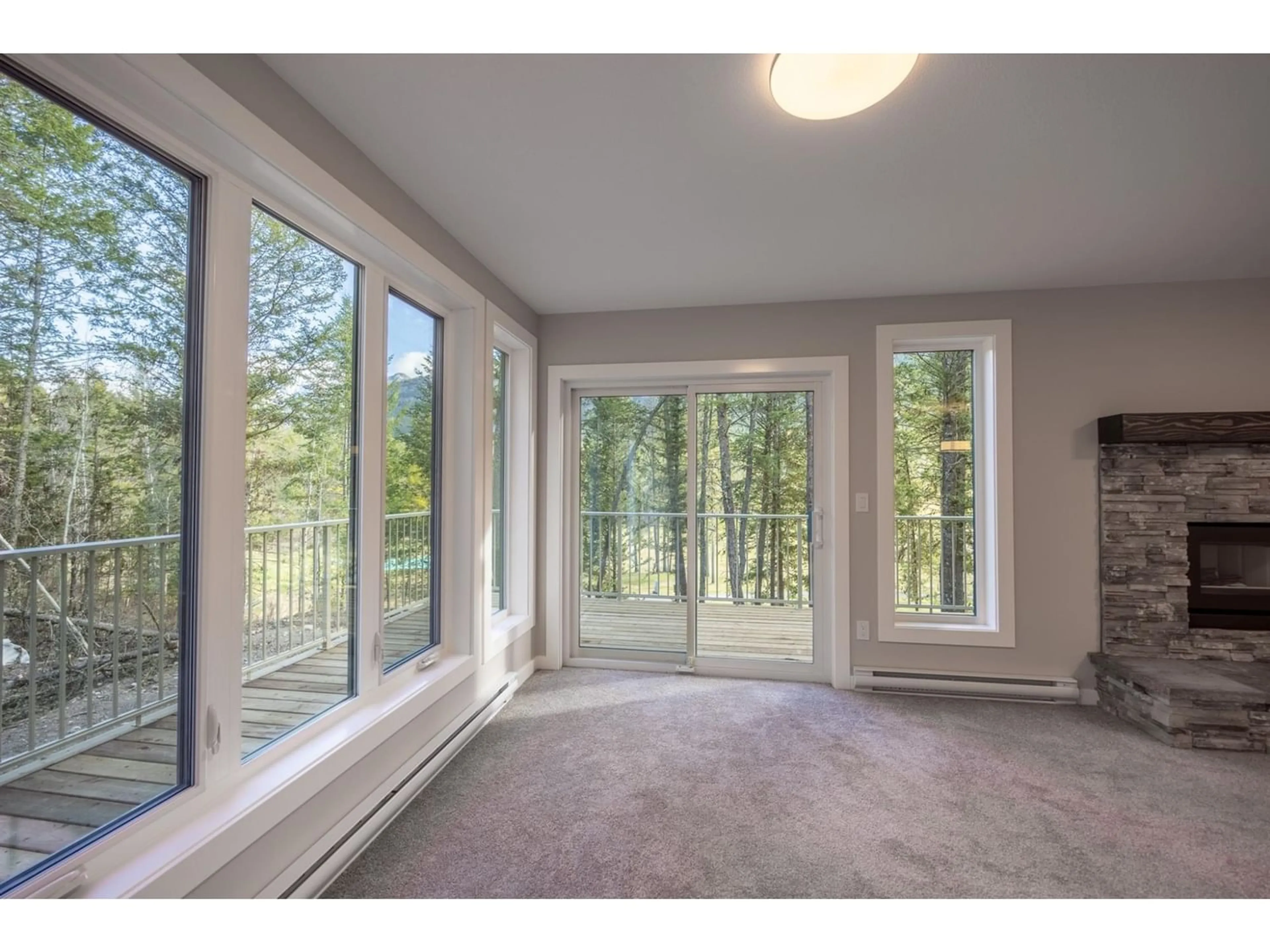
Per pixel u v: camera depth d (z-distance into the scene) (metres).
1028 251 2.62
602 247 2.59
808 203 2.18
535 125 1.68
